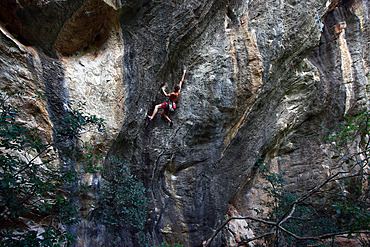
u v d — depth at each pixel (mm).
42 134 4113
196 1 5988
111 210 5062
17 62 3982
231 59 6391
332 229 5574
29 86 4066
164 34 5812
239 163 6750
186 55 6371
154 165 5961
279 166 8555
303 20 7219
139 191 5250
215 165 6441
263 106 7059
